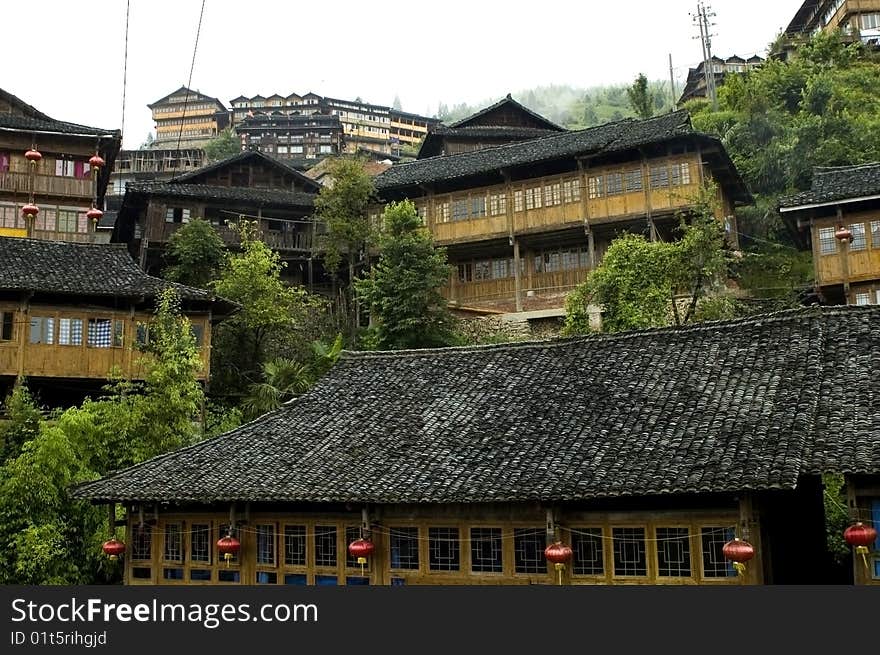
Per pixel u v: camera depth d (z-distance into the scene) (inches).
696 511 527.8
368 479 581.9
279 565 631.2
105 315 1028.5
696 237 1034.7
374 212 1483.8
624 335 689.0
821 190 1146.7
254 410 1039.0
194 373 854.5
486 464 568.7
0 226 1349.7
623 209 1307.8
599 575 547.5
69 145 1414.9
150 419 794.8
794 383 559.5
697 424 545.6
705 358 626.2
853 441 489.1
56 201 1386.6
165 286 1036.5
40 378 991.0
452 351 751.7
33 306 999.0
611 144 1306.6
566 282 1400.1
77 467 754.2
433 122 3927.2
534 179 1390.3
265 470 622.2
